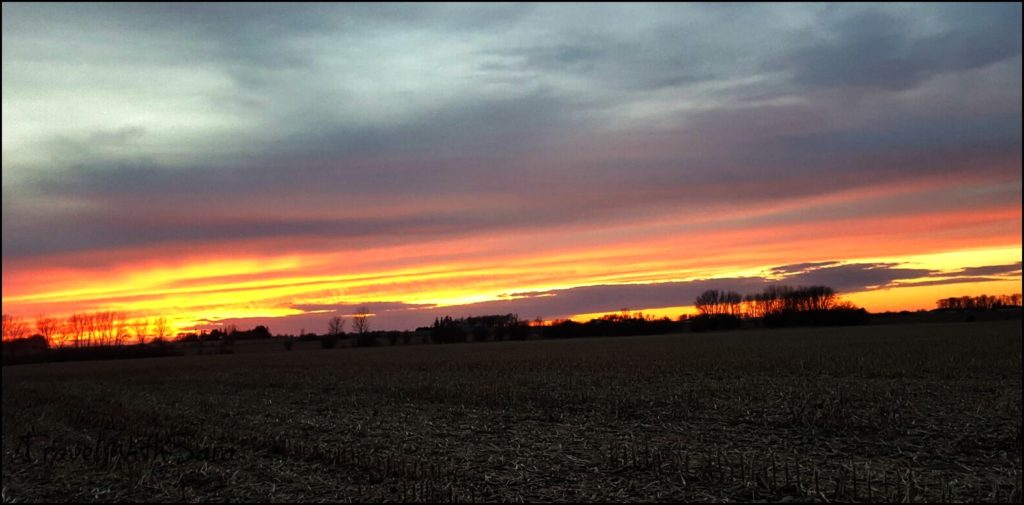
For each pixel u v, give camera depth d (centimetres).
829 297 14088
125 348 11231
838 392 2406
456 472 1408
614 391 2669
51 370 6888
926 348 4600
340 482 1366
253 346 12075
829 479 1275
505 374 3709
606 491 1242
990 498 1142
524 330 13625
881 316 14700
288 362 6178
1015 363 3309
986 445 1548
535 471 1401
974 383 2595
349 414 2339
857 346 5216
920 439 1620
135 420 2402
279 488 1346
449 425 2020
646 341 8712
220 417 2383
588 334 14400
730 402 2258
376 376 3919
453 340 13050
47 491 1409
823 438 1661
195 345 11644
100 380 4828
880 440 1622
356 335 12925
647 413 2114
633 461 1421
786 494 1180
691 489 1231
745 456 1480
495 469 1430
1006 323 10550
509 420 2083
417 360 5591
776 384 2725
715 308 15300
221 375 4644
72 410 2841
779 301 14738
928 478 1280
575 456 1529
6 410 3045
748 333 10644
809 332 9769
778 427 1817
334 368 4928
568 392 2683
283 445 1711
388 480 1360
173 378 4641
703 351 5328
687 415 2039
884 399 2212
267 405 2719
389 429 1969
